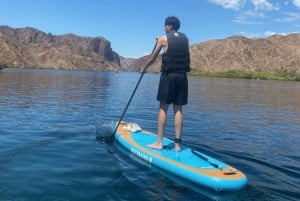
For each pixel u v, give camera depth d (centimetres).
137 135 423
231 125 665
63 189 277
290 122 754
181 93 346
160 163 334
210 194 280
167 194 276
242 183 292
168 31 351
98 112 762
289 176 338
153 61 372
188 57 346
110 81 2753
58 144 425
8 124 557
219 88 2272
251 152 433
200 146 455
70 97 1101
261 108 1052
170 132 550
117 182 296
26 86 1557
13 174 310
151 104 991
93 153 383
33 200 255
